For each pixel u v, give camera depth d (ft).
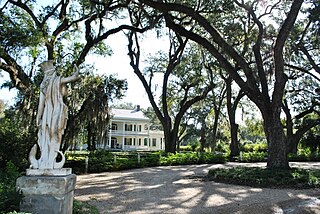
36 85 48.52
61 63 56.95
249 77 46.14
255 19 51.55
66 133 57.26
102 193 30.25
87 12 58.59
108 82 66.23
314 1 48.16
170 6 46.24
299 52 72.79
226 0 54.49
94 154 63.87
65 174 15.57
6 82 58.44
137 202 25.96
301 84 92.17
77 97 58.80
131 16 62.75
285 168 42.42
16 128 41.73
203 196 28.71
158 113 78.79
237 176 37.60
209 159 71.41
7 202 13.52
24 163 38.93
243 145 134.31
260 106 45.27
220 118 128.16
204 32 68.08
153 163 63.67
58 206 14.34
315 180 34.37
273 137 43.80
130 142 169.17
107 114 65.62
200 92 90.17
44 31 46.93
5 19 37.32
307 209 22.93
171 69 77.97
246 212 22.24
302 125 96.27
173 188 33.50
